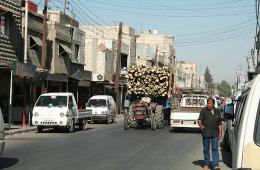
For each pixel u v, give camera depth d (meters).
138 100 34.38
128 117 31.56
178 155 17.41
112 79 62.41
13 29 33.75
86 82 50.56
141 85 35.03
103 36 74.31
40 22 38.53
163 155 17.33
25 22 34.66
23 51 35.12
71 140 22.94
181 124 28.97
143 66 35.03
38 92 38.34
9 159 15.59
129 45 72.06
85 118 31.83
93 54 58.31
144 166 14.38
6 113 32.16
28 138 23.80
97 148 19.38
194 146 20.83
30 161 15.12
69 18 48.72
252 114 7.25
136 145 20.88
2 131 13.91
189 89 38.91
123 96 64.06
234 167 7.78
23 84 34.75
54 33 41.59
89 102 39.53
